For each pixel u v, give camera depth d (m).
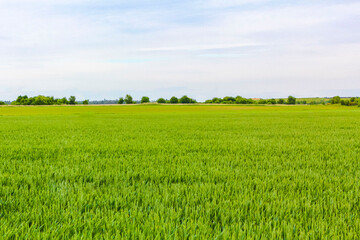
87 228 2.71
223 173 5.14
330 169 5.67
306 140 11.54
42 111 80.81
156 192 3.94
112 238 2.46
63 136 13.81
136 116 49.56
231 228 2.74
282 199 3.60
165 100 169.00
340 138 12.16
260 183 4.41
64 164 6.19
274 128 19.34
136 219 2.93
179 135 14.29
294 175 5.05
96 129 19.19
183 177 4.94
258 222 2.92
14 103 161.62
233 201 3.49
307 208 3.22
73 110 86.94
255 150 8.51
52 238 2.46
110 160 6.77
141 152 8.34
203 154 7.93
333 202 3.46
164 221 2.91
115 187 4.22
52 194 3.76
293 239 2.57
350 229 2.69
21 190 3.99
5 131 17.31
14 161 6.55
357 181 4.61
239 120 32.22
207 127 20.81
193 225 2.75
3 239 2.43
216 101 178.75
